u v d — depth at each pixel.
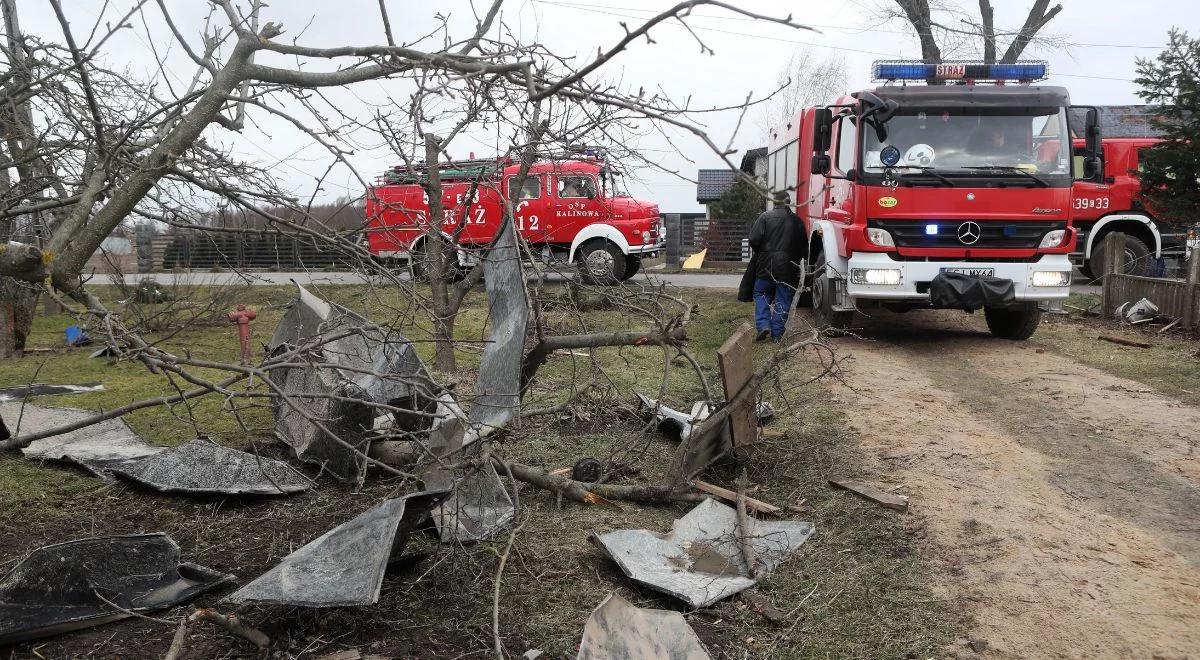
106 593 3.92
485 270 5.25
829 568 4.42
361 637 3.75
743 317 12.94
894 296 9.81
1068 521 4.83
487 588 4.19
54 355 10.36
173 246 13.25
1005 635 3.74
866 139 9.84
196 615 3.44
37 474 5.68
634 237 16.98
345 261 4.88
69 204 4.88
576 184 16.00
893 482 5.49
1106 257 12.62
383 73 3.78
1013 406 7.38
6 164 4.96
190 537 4.79
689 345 10.62
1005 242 9.70
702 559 4.54
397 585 4.19
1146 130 21.30
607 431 6.76
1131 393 7.76
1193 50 12.02
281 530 4.88
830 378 8.48
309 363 3.89
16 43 4.73
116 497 5.34
